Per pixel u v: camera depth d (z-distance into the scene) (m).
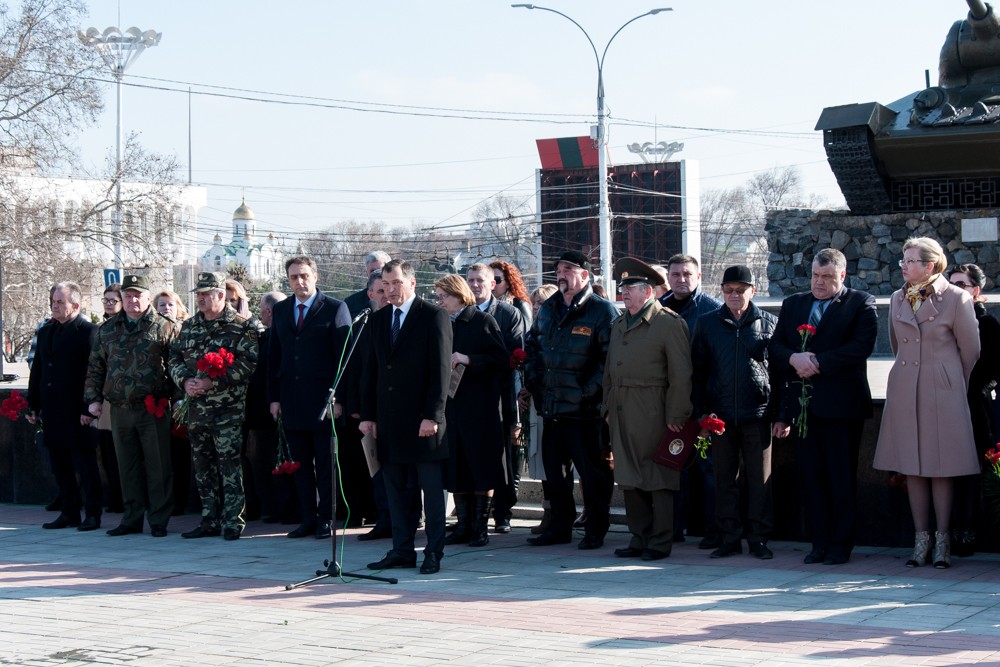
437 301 9.62
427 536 8.53
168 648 6.36
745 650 6.02
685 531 9.93
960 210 15.12
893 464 8.23
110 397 10.57
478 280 10.04
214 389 10.24
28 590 8.08
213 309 10.28
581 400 9.18
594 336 9.20
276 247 50.69
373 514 10.91
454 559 8.97
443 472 9.33
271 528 10.93
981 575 7.90
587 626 6.65
